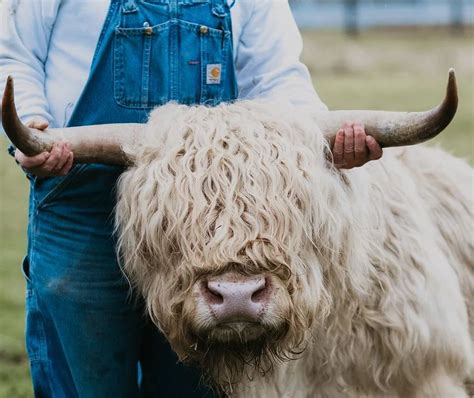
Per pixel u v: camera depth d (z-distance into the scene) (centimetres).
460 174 690
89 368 547
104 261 539
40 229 545
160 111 508
